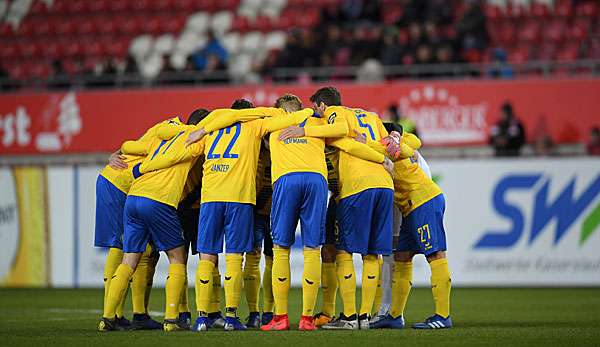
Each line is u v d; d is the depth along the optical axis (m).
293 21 82.31
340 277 32.31
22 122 70.06
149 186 32.22
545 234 56.31
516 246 56.59
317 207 31.56
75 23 85.69
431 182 33.19
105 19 86.19
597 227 55.91
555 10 78.12
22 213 60.34
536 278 56.44
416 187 32.88
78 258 59.59
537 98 64.88
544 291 53.66
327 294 34.62
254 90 67.19
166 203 32.22
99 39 84.75
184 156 32.28
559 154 62.31
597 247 55.88
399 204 33.47
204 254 32.06
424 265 57.75
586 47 73.50
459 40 69.38
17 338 29.64
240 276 32.09
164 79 70.31
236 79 70.62
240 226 31.88
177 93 68.31
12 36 85.38
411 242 33.44
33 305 46.72
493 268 56.78
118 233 34.50
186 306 34.97
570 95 64.56
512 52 75.88
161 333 30.83
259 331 31.22
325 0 84.12
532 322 36.03
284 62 71.00
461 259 57.16
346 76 70.19
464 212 57.09
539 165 56.38
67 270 59.72
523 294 51.75
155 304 46.94
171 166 32.47
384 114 66.25
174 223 32.50
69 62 82.56
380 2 80.75
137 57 82.56
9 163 70.38
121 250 34.69
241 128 32.22
